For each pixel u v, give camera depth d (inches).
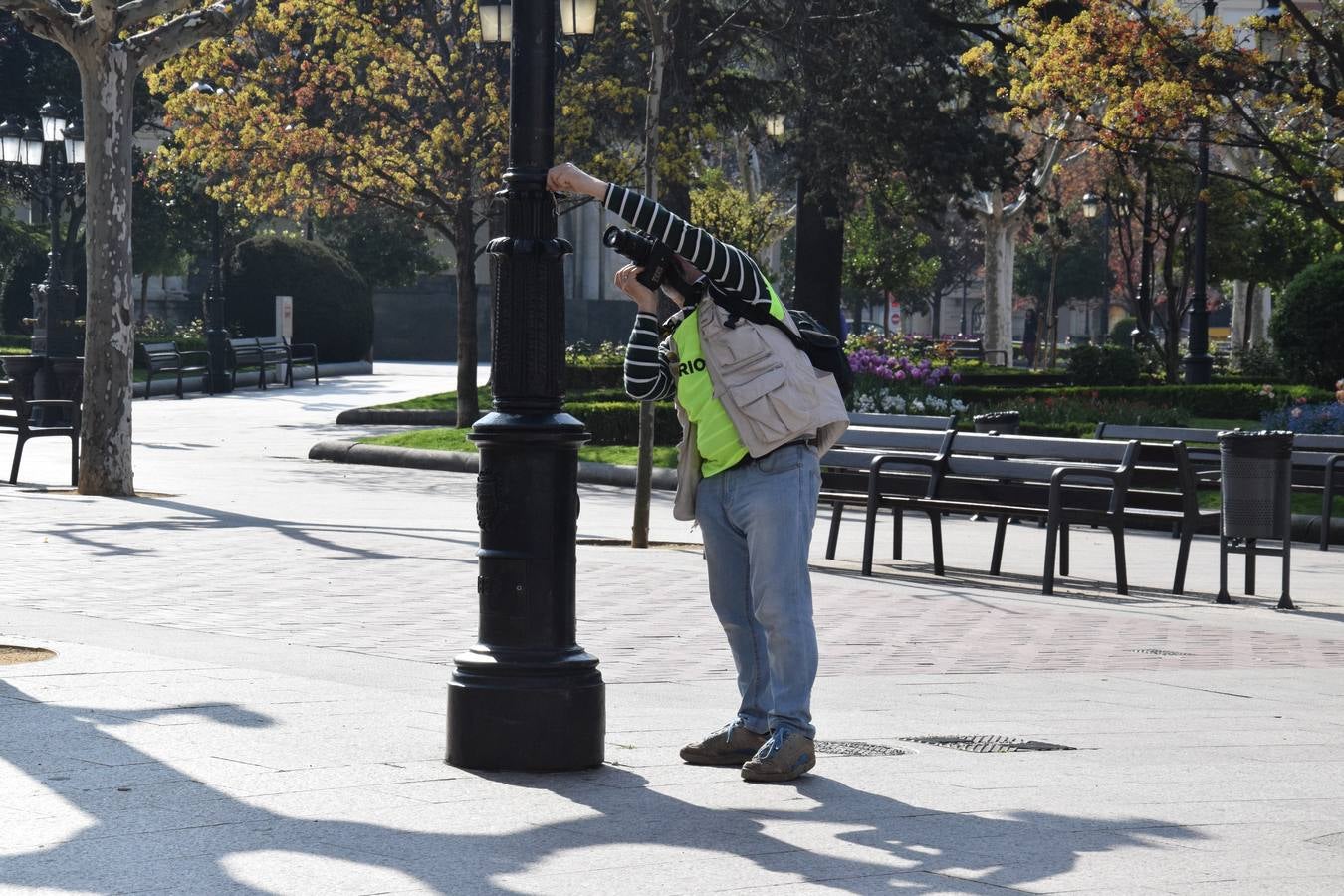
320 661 356.2
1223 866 203.6
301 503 789.2
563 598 258.7
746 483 253.6
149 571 516.1
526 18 259.4
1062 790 246.7
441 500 835.4
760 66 1476.4
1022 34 1188.5
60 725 273.0
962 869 199.8
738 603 262.8
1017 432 830.5
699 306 255.0
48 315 1194.0
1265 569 657.6
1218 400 1507.1
